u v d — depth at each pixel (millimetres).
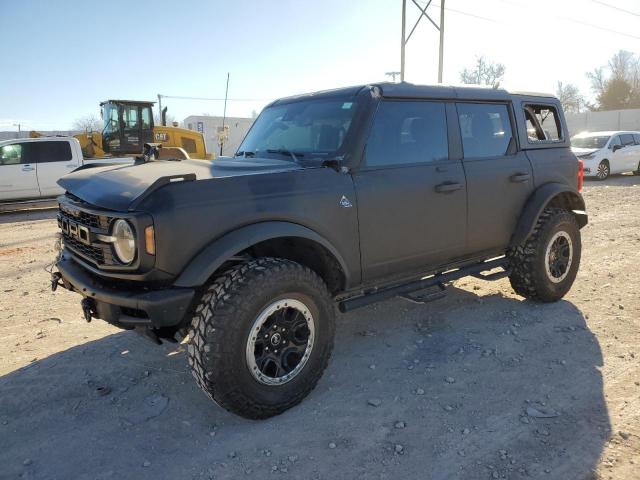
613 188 15898
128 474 2797
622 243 7879
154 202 2910
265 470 2801
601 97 64000
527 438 3018
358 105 3865
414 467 2795
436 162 4230
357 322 4902
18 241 9977
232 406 3111
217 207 3061
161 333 3238
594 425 3123
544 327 4641
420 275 4348
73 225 3490
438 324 4785
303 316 3367
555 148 5367
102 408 3455
